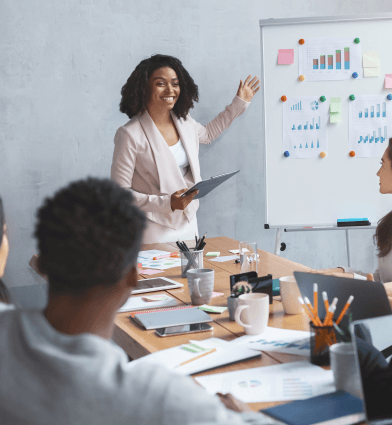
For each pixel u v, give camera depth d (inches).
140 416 17.8
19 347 19.6
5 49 111.2
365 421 28.3
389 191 69.8
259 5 123.0
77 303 21.5
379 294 36.2
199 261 67.4
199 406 18.1
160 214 102.1
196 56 121.4
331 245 134.8
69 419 17.9
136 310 53.9
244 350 40.4
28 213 116.3
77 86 115.9
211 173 125.3
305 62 106.0
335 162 107.3
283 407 31.0
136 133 102.0
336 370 33.1
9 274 116.0
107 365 18.9
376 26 104.6
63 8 113.0
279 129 107.5
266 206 109.0
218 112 123.8
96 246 20.7
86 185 22.2
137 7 117.0
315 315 38.3
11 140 113.7
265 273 66.4
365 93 105.7
